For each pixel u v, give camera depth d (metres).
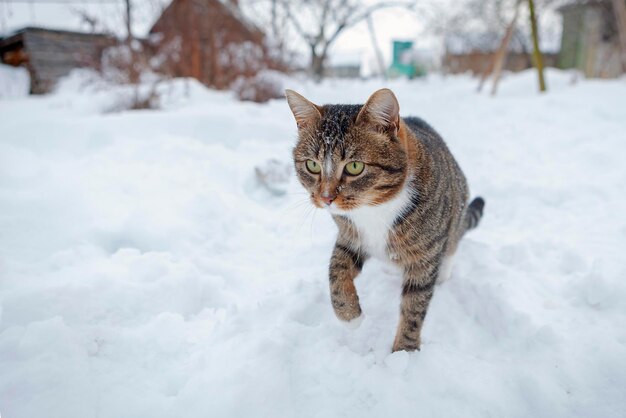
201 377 0.29
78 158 0.75
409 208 0.32
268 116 1.02
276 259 0.49
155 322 0.35
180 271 0.42
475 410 0.28
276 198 0.68
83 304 0.35
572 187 0.61
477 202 0.52
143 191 0.59
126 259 0.44
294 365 0.31
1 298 0.35
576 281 0.39
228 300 0.41
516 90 1.51
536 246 0.48
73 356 0.29
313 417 0.27
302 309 0.37
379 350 0.34
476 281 0.41
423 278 0.33
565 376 0.29
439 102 1.38
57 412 0.26
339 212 0.33
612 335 0.32
